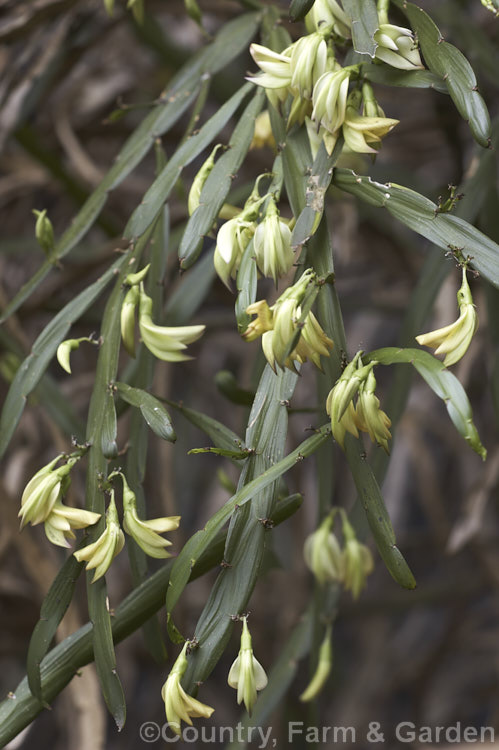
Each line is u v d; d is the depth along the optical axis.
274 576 1.53
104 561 0.76
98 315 1.25
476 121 0.75
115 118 0.87
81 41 1.09
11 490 1.15
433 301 0.91
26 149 1.19
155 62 1.52
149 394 0.78
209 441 1.90
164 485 1.16
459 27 1.00
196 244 0.78
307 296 0.75
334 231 1.39
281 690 0.94
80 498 0.98
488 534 1.56
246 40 0.87
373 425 0.74
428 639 2.07
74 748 0.91
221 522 0.75
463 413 0.73
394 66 0.77
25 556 0.98
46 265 0.85
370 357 0.75
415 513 2.20
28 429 1.19
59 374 1.66
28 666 0.78
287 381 0.77
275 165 0.79
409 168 1.61
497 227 0.90
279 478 0.76
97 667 0.77
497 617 2.04
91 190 1.27
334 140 0.77
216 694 1.82
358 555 0.90
